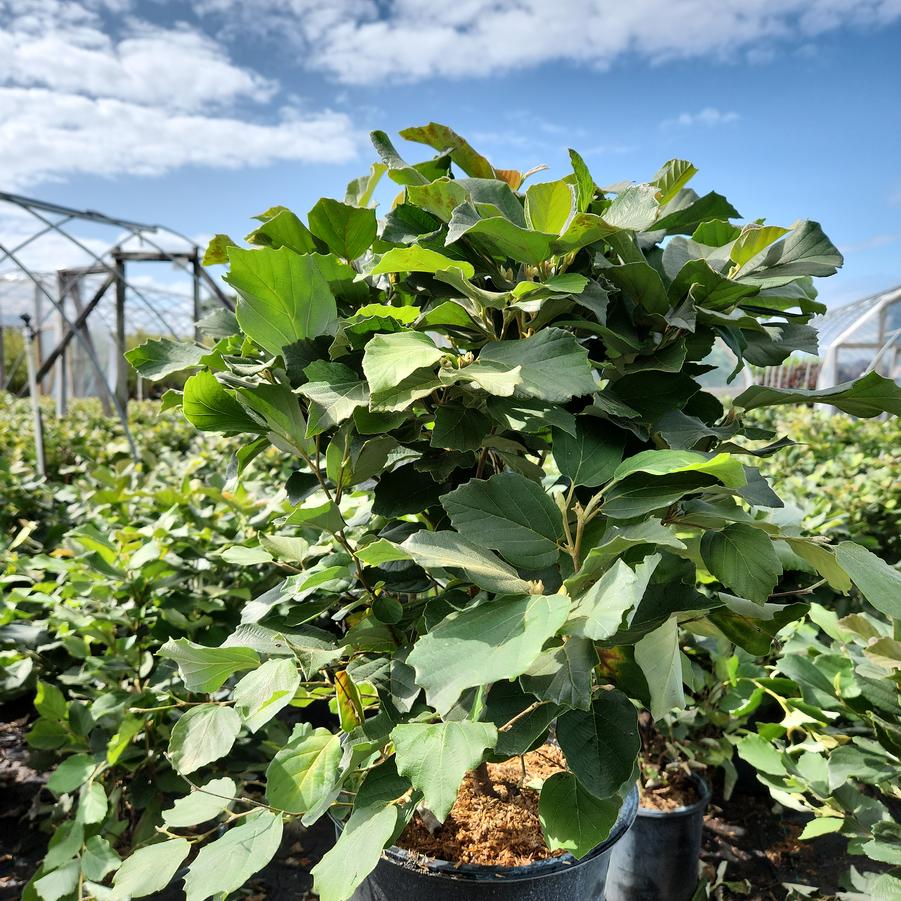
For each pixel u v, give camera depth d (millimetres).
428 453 1168
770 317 1231
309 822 988
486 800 1351
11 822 2402
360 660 1252
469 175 1278
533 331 1119
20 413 7949
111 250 8953
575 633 755
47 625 2271
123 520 2598
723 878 2191
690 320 1019
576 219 946
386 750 1152
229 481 1257
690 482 934
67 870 1558
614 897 2045
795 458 4531
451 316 1059
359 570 1177
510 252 1026
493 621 804
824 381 15391
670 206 1297
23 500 3422
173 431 6328
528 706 970
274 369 1136
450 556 874
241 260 1018
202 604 2105
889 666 1355
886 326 15219
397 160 1192
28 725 2988
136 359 1203
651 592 987
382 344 918
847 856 2301
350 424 1108
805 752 1836
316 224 1170
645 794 2039
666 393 1089
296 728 1104
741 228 1189
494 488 954
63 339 7504
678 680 875
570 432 943
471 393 1041
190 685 1102
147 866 1058
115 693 1893
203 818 1109
